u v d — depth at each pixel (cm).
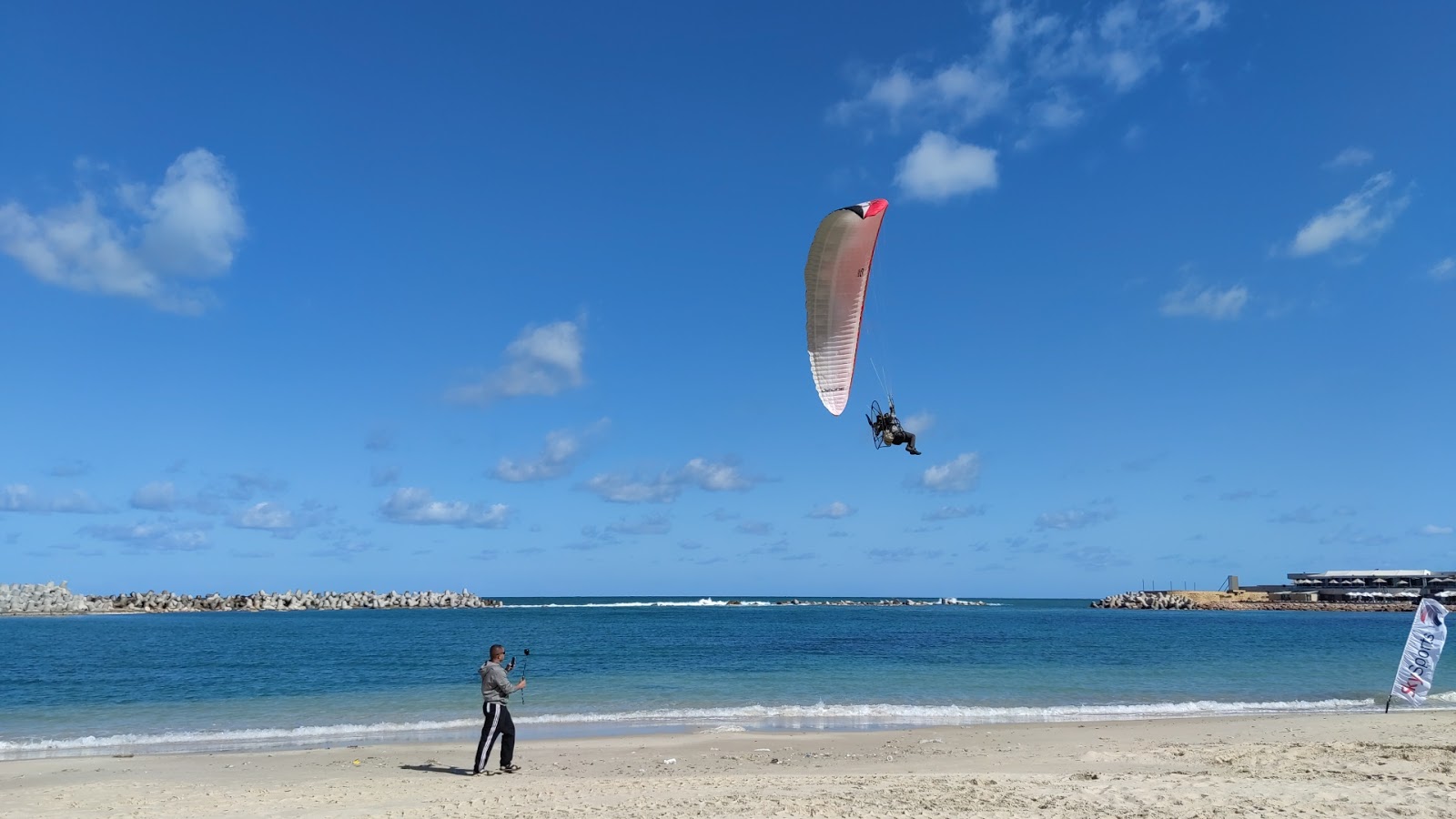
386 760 1772
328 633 7419
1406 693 2380
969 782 1341
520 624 9325
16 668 4225
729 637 6906
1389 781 1279
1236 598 16075
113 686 3428
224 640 6525
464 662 4466
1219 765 1509
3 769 1702
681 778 1477
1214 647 5709
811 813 1109
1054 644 5991
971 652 5219
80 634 7256
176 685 3456
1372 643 6153
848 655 4906
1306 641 6544
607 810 1166
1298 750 1653
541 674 3772
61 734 2241
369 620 10475
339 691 3216
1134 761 1603
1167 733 2031
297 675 3834
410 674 3859
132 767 1703
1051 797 1188
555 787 1392
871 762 1681
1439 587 15200
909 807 1132
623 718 2417
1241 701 2817
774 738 2025
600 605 19900
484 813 1177
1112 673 3762
